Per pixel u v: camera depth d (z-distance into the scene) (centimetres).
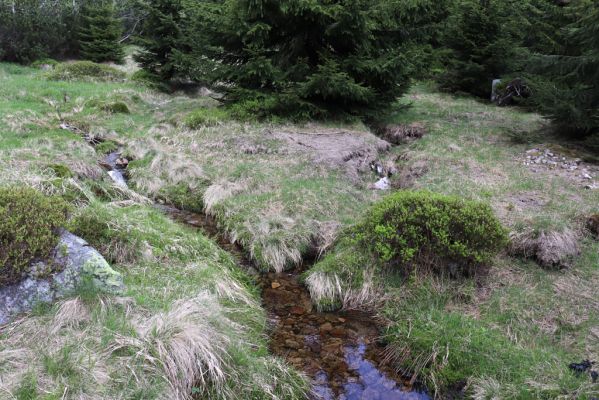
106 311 397
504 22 1468
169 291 461
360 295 531
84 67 1736
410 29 1141
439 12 1224
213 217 736
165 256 536
